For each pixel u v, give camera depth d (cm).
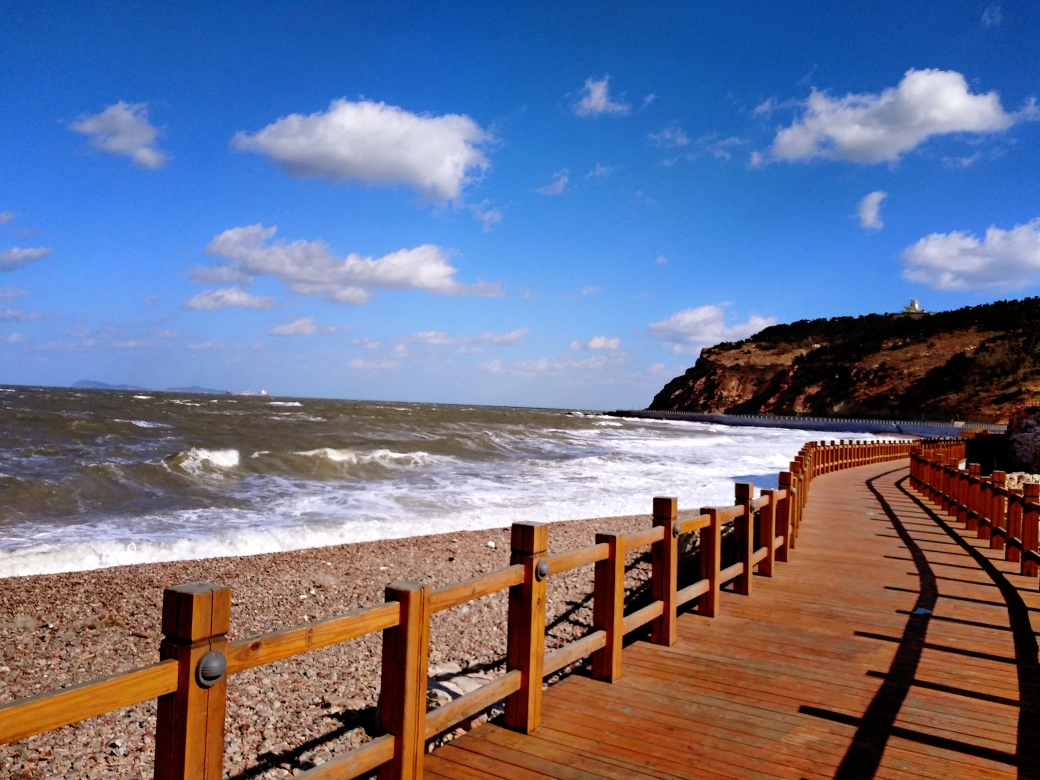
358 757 325
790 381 12950
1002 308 12125
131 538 1420
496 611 977
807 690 545
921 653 639
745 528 851
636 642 658
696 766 422
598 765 421
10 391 12125
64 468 2262
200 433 3853
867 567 1029
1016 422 3450
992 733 474
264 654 279
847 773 417
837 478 2555
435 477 2584
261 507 1827
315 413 6800
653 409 16388
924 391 10212
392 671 351
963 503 1488
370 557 1298
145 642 833
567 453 3953
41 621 888
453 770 412
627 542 581
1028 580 945
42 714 214
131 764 538
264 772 520
